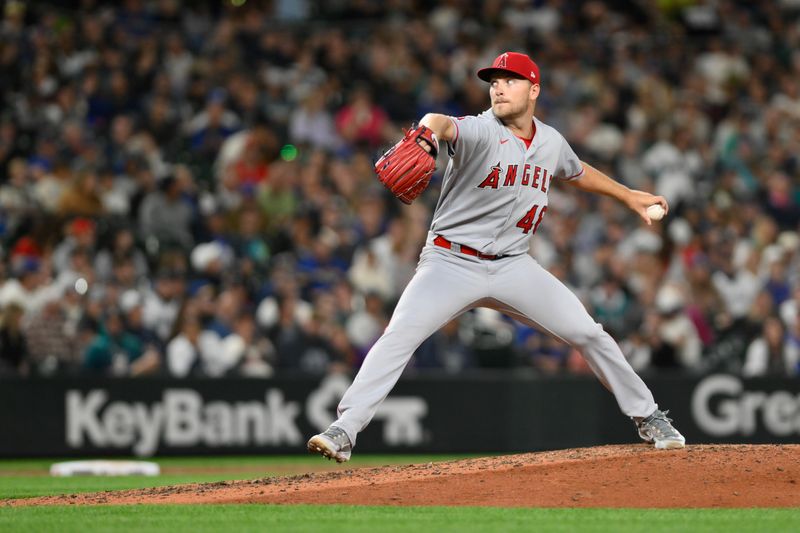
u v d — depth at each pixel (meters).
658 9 70.38
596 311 46.94
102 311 41.19
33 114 51.31
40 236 44.84
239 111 54.75
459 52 61.81
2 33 54.31
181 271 43.34
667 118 62.31
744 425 43.81
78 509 19.34
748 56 67.62
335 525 17.08
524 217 20.56
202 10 62.12
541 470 20.23
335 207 49.00
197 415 40.56
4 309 40.31
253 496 19.84
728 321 47.47
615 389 21.44
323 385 41.66
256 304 45.16
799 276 51.03
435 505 19.05
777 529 16.83
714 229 53.84
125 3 60.62
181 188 48.12
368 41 62.19
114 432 40.03
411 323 20.22
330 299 43.00
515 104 20.06
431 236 20.80
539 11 67.56
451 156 19.84
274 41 59.41
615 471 20.05
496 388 42.94
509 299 20.62
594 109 60.06
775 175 58.31
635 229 53.38
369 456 41.78
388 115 58.19
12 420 39.28
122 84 53.69
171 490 21.56
